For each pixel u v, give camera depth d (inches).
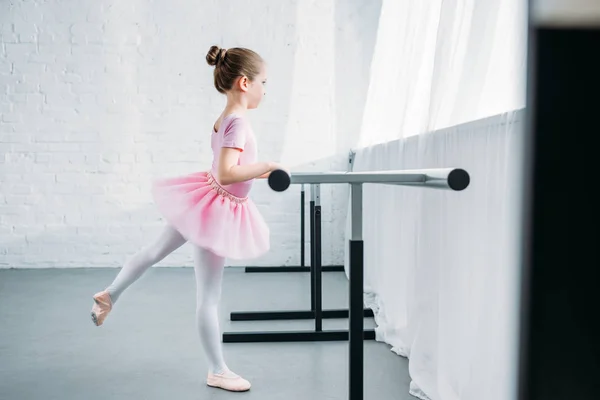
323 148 156.7
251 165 62.7
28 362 78.2
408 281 77.5
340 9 153.9
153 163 155.2
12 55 151.9
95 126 154.0
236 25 154.0
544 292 7.6
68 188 154.4
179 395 66.1
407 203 80.0
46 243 154.6
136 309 109.0
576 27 6.7
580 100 7.1
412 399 63.8
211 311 68.5
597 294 7.6
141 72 153.8
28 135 153.1
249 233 67.8
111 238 155.6
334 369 75.0
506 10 55.6
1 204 153.4
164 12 153.0
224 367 69.5
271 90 155.3
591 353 7.7
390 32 107.6
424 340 67.5
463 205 57.4
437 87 66.1
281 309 109.2
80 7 152.1
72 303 114.4
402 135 85.7
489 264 49.9
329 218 158.4
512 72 48.2
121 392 67.1
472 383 53.5
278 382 70.3
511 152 44.6
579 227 7.5
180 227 65.1
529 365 7.8
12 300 117.0
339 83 155.6
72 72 152.9
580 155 7.3
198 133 155.3
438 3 79.0
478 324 51.9
